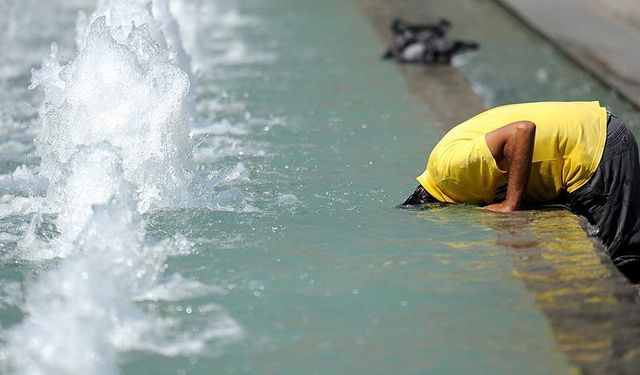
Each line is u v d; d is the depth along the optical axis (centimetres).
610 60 3528
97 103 2128
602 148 1902
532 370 1395
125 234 1791
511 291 1620
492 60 3762
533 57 3772
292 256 1789
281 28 4047
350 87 3041
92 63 2148
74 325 1557
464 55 3828
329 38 3819
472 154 1908
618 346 1438
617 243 1909
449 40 3369
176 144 2098
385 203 2041
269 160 2328
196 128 2600
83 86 2144
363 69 3272
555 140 1912
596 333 1478
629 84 3262
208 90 3025
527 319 1530
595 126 1919
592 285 1628
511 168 1898
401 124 2627
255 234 1886
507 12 4434
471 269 1709
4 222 1973
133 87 2122
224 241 1858
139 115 2106
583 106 1953
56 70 2298
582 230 1836
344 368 1427
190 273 1730
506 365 1411
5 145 2498
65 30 3994
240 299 1638
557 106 1953
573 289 1619
